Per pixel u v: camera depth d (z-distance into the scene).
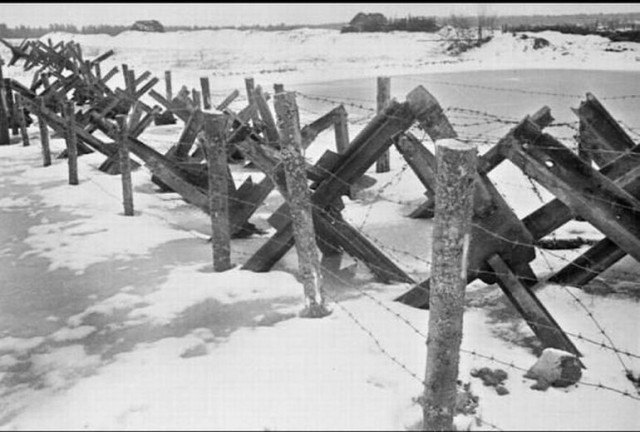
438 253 3.46
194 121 10.14
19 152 15.09
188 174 8.91
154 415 3.96
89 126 14.62
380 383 4.21
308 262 5.28
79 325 5.59
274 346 4.80
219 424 3.79
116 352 5.04
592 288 6.01
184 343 5.08
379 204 9.62
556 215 5.67
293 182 5.16
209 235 8.41
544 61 39.00
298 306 5.70
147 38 72.75
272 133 7.34
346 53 52.19
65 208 9.73
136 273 6.78
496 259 5.27
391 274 6.35
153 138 16.55
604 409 3.95
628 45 40.31
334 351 4.66
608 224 5.03
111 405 4.14
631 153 5.82
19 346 5.26
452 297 3.47
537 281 5.79
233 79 33.47
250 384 4.25
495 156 5.29
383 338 4.88
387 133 5.88
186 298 5.98
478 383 4.29
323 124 10.07
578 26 50.62
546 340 4.82
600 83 24.66
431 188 6.41
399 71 36.69
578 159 5.02
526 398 4.08
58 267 7.11
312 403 3.96
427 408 3.62
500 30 56.75
